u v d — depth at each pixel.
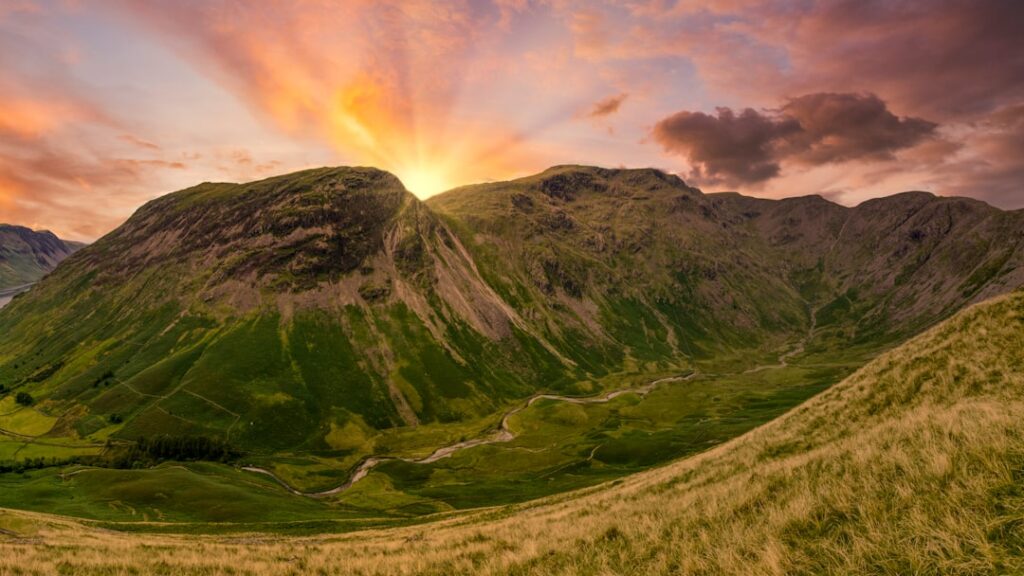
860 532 8.68
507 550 16.72
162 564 21.89
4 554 24.12
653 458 152.12
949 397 23.53
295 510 110.38
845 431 26.50
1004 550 6.92
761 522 10.92
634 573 11.34
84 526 68.69
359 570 18.05
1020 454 8.70
